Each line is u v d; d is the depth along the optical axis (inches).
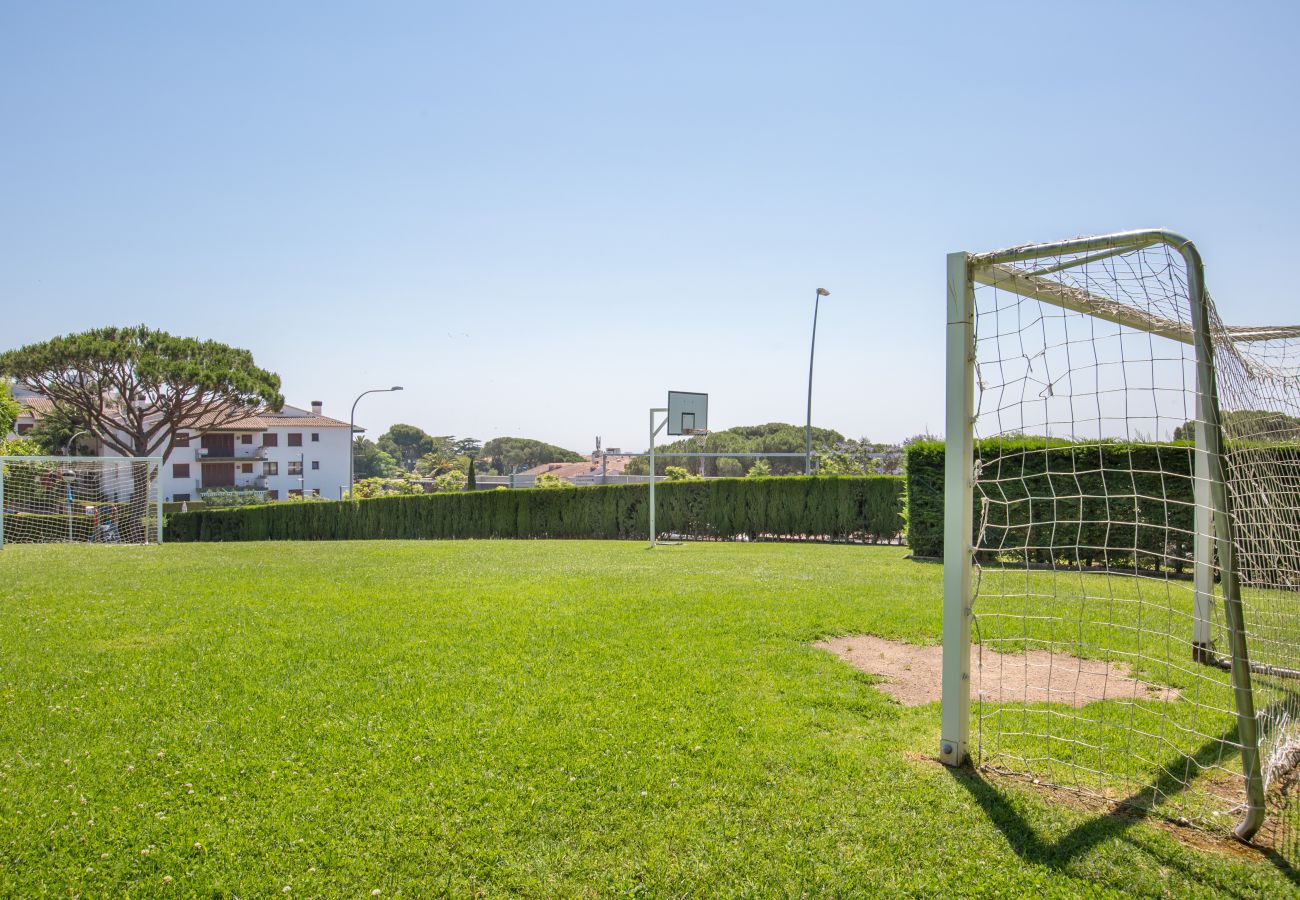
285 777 153.4
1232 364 166.7
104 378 1423.5
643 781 150.9
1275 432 212.8
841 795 146.2
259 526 1114.1
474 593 354.9
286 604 328.8
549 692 202.5
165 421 1507.1
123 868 122.2
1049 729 180.2
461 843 129.4
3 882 118.4
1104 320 201.8
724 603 322.0
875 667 233.1
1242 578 185.3
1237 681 132.6
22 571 465.4
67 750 167.0
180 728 179.2
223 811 139.9
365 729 177.6
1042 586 378.3
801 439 1910.7
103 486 922.7
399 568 468.1
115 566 495.5
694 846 128.9
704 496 838.5
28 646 256.1
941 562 506.3
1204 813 141.3
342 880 119.8
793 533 796.0
